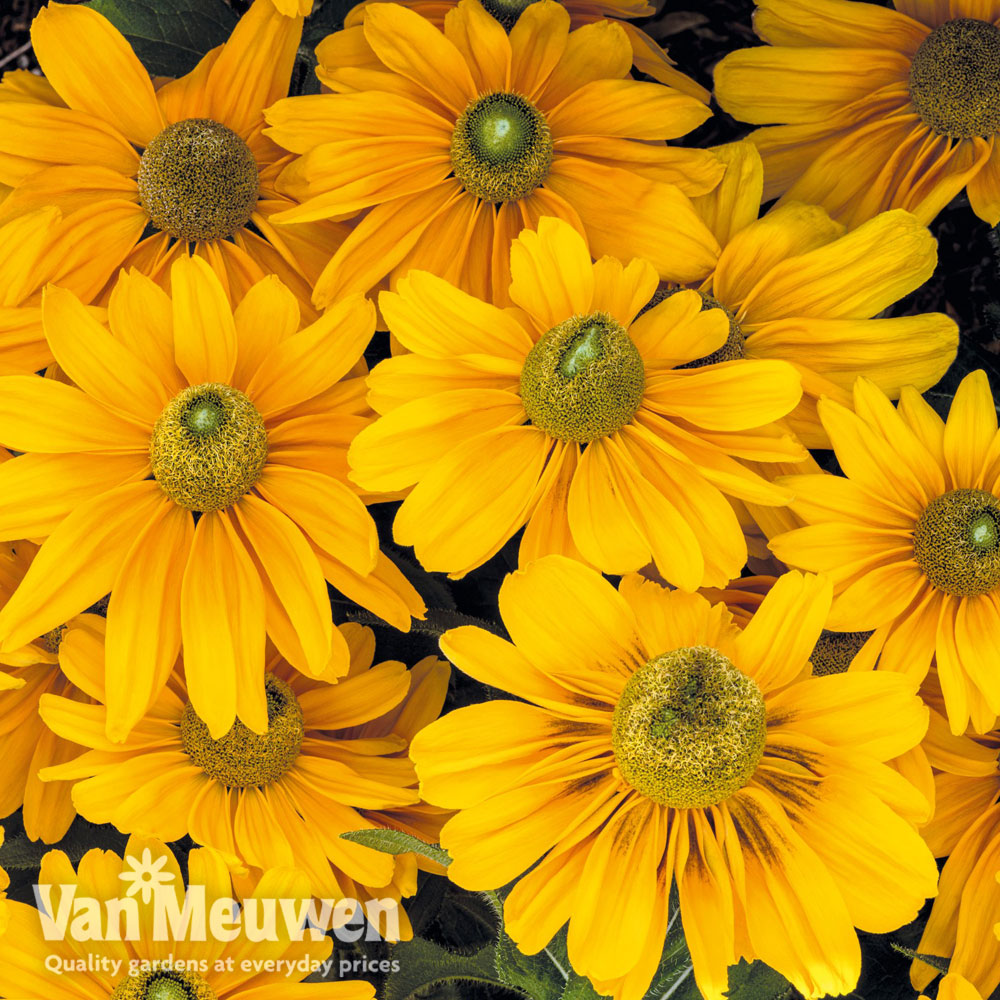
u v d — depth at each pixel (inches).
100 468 27.3
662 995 27.0
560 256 27.0
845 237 28.6
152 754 28.1
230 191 28.7
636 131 28.7
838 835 25.2
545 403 26.7
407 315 27.0
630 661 25.9
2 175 28.5
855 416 27.7
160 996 27.3
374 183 28.3
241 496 27.3
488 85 28.9
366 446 26.7
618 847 25.4
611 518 26.7
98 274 28.6
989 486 28.0
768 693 25.9
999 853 28.0
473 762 25.5
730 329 28.5
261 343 27.7
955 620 27.5
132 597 26.9
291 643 27.2
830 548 27.5
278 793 28.5
